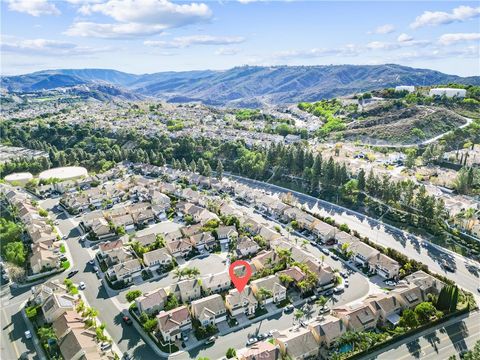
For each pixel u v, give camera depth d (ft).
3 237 575.79
